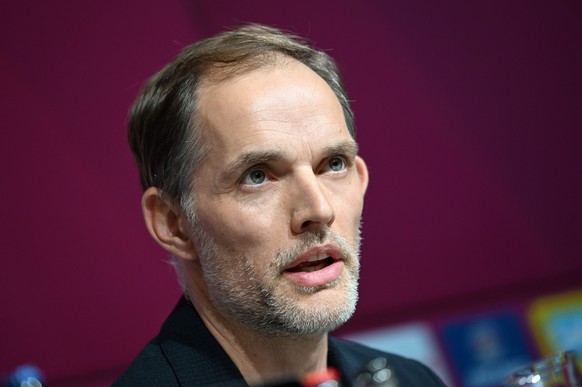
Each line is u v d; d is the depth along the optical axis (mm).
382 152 9008
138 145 4871
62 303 8117
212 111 4469
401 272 8922
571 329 8867
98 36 8422
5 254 8031
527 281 9148
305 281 4336
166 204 4734
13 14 8242
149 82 4828
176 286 8383
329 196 4457
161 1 8633
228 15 8789
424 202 9047
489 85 9328
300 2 9000
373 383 3008
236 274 4441
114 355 8188
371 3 9188
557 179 9352
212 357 4633
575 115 9430
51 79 8250
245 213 4363
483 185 9203
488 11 9445
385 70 9102
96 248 8227
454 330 8781
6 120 8117
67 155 8227
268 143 4340
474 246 9109
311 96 4496
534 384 3746
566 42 9508
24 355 7984
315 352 4672
